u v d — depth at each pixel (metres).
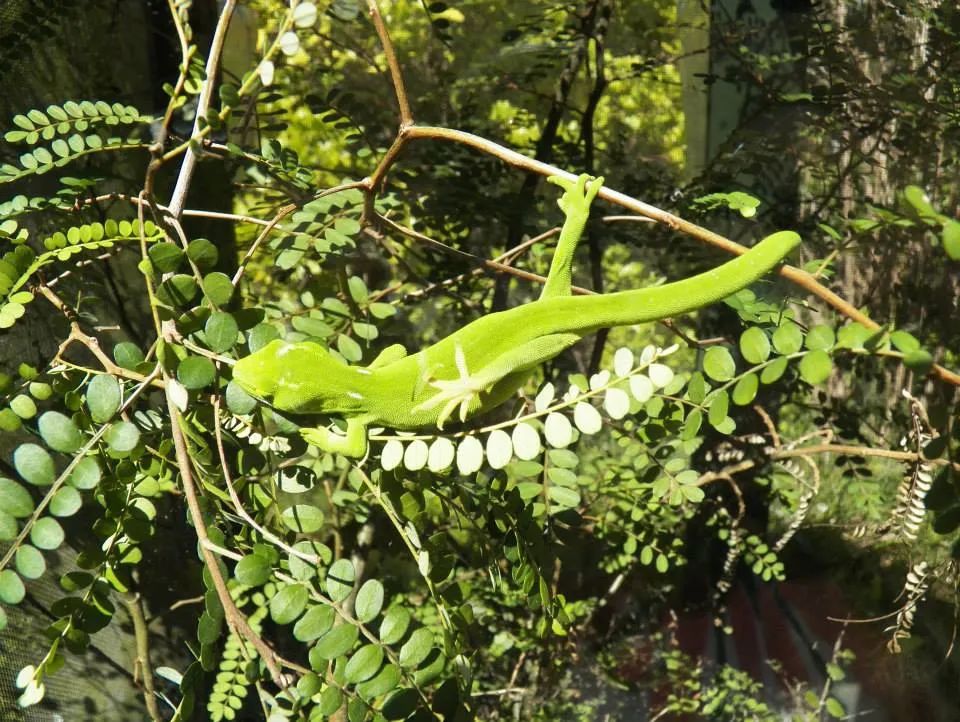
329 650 0.45
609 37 0.96
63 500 0.45
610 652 0.95
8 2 0.61
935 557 0.63
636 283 1.04
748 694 0.90
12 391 0.47
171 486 0.51
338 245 0.55
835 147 0.71
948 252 0.43
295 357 0.47
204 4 0.76
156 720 0.62
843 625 0.85
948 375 0.46
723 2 0.80
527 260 0.84
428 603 0.80
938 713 0.72
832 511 0.82
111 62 0.69
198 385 0.45
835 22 0.69
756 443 0.67
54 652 0.46
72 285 0.61
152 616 0.67
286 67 0.90
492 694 0.78
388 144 0.71
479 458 0.47
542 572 0.53
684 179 0.97
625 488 0.66
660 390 0.55
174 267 0.46
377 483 0.50
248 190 0.77
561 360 0.80
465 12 0.99
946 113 0.63
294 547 0.46
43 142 0.62
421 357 0.48
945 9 0.64
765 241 0.48
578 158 0.77
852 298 0.69
